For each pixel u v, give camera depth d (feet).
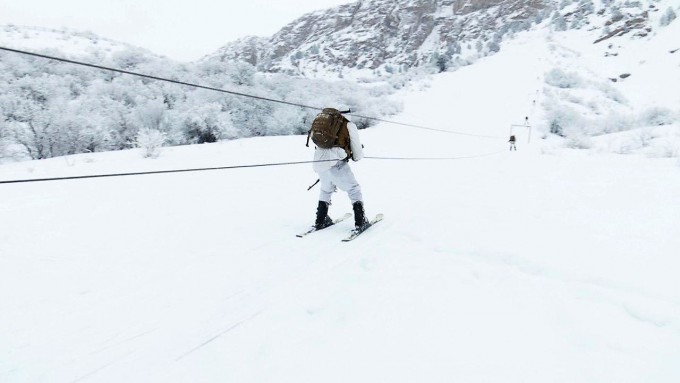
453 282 10.07
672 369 6.53
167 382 6.73
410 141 68.08
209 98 71.51
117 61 88.94
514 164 37.99
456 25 495.00
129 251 13.04
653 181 25.23
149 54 103.91
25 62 65.16
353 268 11.41
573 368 6.59
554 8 372.99
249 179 28.43
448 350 7.14
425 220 15.98
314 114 80.79
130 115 57.47
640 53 230.27
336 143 14.57
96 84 66.85
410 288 9.73
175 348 7.70
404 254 12.28
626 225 14.75
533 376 6.38
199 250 13.16
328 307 9.07
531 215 16.42
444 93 173.58
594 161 40.09
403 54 485.15
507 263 11.46
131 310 9.18
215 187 25.04
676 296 9.00
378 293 9.51
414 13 539.70
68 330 8.34
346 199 21.83
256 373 6.84
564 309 8.64
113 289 10.25
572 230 14.10
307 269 11.53
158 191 23.45
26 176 28.53
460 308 8.68
